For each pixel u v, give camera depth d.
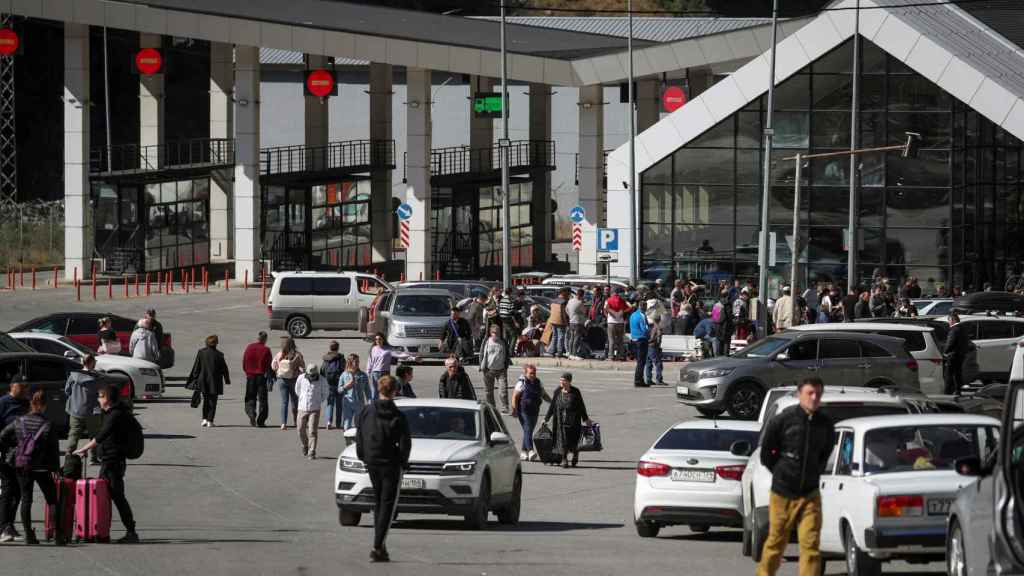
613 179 157.12
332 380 87.62
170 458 75.44
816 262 151.75
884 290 126.19
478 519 55.25
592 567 44.44
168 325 142.75
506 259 147.00
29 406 52.44
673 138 154.75
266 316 151.88
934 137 148.25
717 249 154.38
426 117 186.75
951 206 148.00
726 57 174.00
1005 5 183.25
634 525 60.22
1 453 48.91
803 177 151.12
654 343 108.31
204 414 87.00
